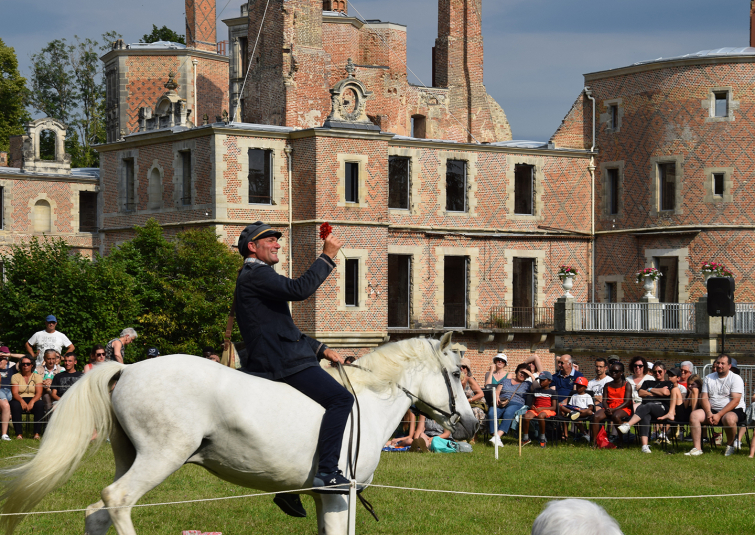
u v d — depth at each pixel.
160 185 42.75
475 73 58.91
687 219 43.59
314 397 7.95
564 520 4.18
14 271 30.84
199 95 61.06
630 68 45.53
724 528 11.77
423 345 9.29
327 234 8.30
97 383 7.46
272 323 8.03
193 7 62.12
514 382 21.30
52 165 52.12
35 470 7.11
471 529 11.41
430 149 43.34
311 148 39.09
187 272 35.06
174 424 7.34
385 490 14.05
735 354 32.81
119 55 60.50
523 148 45.41
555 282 46.34
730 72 42.75
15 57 65.88
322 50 48.81
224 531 11.05
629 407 19.48
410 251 42.72
